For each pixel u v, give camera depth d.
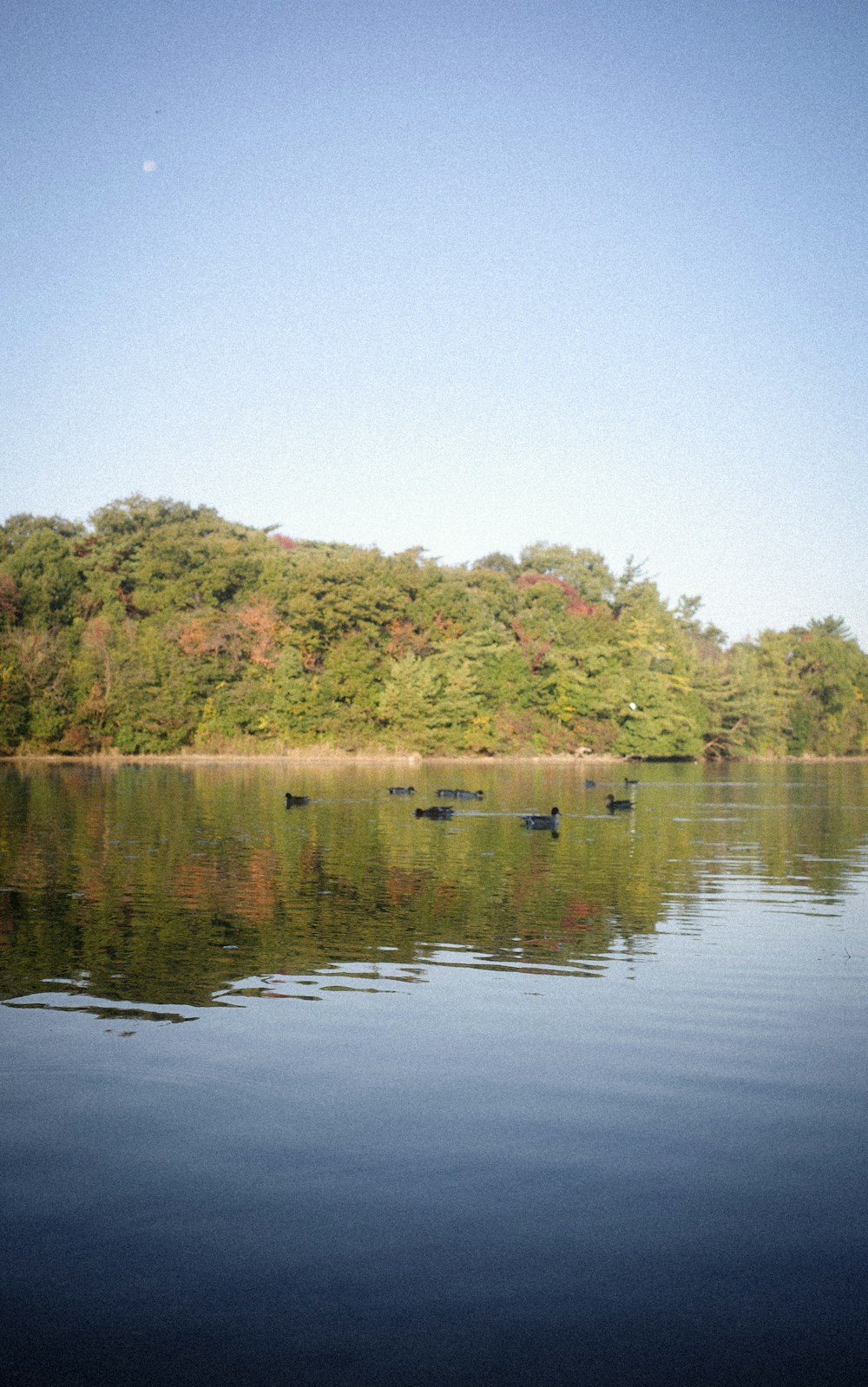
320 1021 10.80
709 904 18.11
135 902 17.77
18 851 25.02
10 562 80.88
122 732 79.94
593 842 28.42
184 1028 10.53
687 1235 6.53
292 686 88.00
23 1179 7.21
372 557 98.00
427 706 90.19
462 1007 11.35
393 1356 5.41
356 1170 7.34
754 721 115.75
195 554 92.12
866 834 31.12
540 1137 7.91
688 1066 9.50
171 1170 7.33
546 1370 5.32
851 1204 6.93
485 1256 6.29
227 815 35.22
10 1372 5.29
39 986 12.09
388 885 19.92
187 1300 5.87
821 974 12.93
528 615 104.69
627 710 102.94
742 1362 5.39
